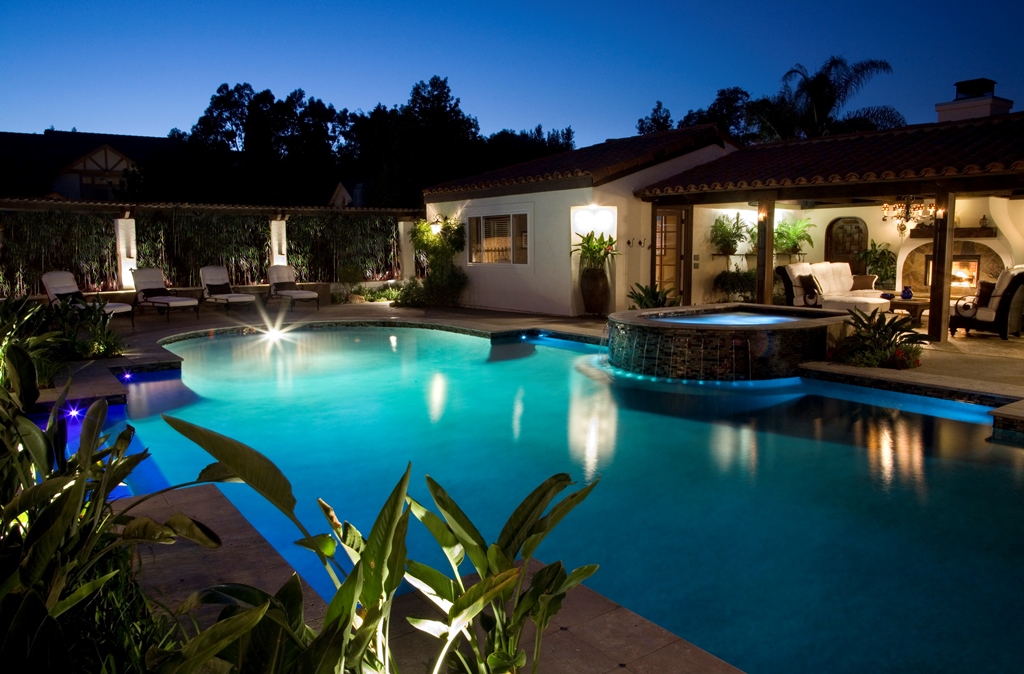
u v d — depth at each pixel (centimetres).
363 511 538
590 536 476
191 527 186
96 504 221
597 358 1109
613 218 1382
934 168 1006
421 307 1664
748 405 809
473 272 1638
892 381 817
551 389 911
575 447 675
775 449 652
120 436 275
